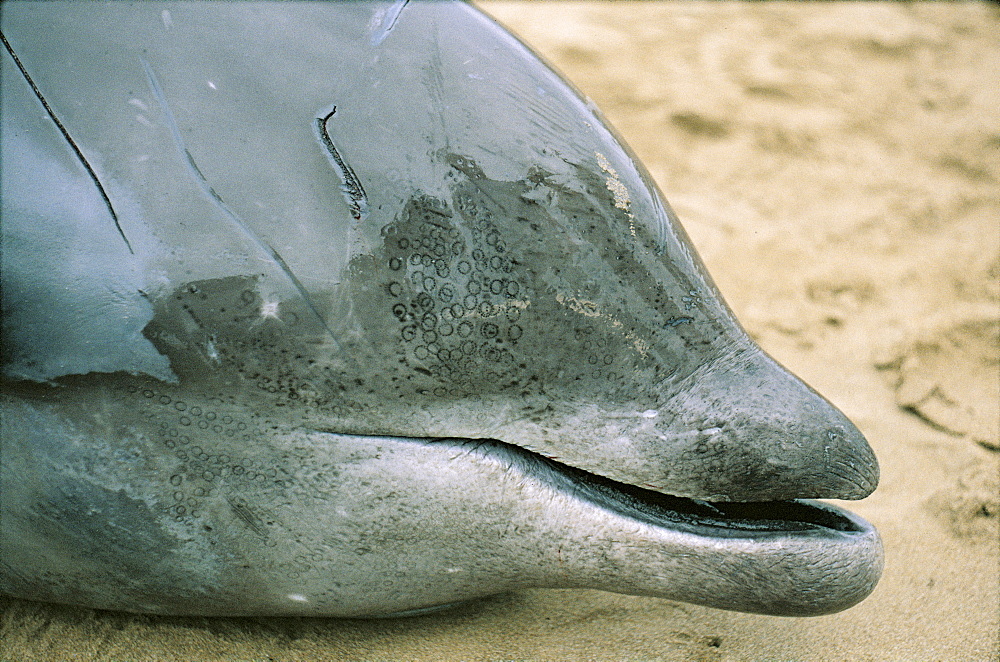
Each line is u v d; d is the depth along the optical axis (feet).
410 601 6.73
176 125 6.33
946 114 12.05
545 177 6.41
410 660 6.84
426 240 6.33
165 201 6.31
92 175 6.31
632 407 6.52
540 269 6.39
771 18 14.61
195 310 6.32
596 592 7.13
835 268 9.12
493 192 6.37
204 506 6.48
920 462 7.80
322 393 6.39
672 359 6.53
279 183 6.31
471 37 6.56
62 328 6.33
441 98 6.41
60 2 6.42
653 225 6.52
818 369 8.33
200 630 6.88
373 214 6.32
